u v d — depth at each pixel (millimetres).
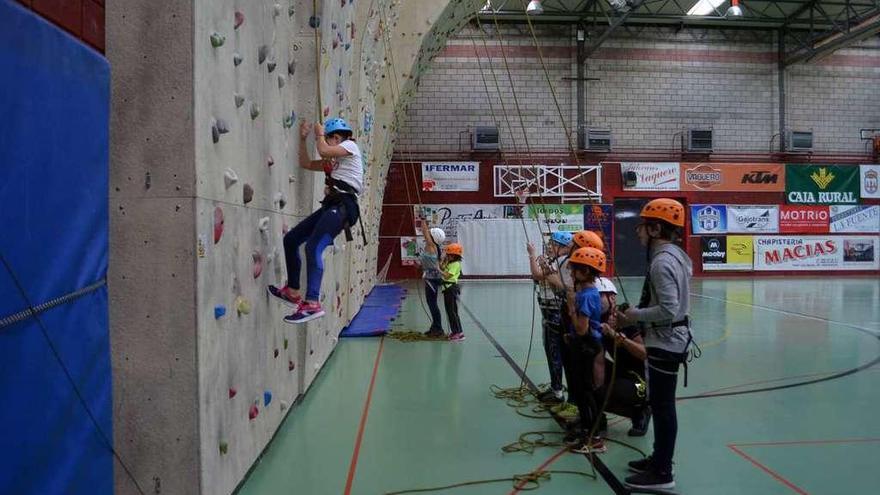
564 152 19734
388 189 19312
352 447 4344
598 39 19219
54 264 2113
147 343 2717
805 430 4805
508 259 19141
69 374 2215
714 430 4812
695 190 19953
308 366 5680
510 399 5641
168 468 2742
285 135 4508
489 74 19703
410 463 4062
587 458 4180
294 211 4836
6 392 1814
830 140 20719
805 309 12109
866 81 20812
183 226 2709
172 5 2684
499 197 19453
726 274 20016
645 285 3701
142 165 2701
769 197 20203
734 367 7016
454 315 8648
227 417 3191
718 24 20062
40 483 1998
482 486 3709
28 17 1945
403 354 7656
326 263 6680
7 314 1829
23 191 1919
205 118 2816
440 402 5516
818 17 19891
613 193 19719
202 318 2773
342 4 6125
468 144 19594
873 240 20422
